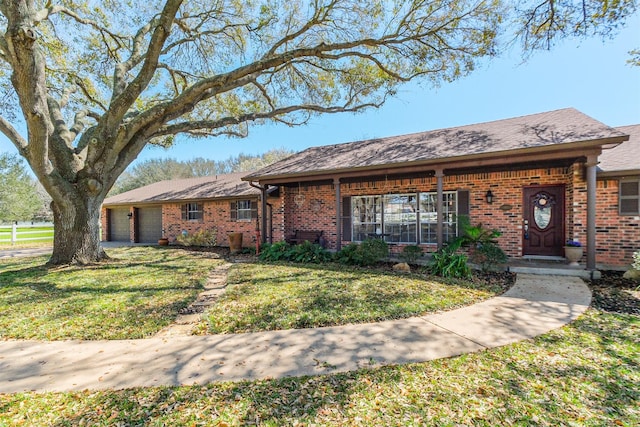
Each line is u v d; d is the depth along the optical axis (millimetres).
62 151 8109
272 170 10695
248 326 3973
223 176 17484
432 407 2295
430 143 8727
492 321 4000
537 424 2096
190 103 8047
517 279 6270
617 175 6770
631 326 3748
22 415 2279
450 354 3113
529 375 2695
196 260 9523
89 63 10492
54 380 2754
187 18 9352
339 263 8500
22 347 3439
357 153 9969
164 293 5508
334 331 3768
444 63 8258
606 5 5879
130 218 16656
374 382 2637
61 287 5902
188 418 2219
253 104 12023
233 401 2410
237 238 11516
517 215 8320
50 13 7648
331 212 11133
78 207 8289
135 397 2482
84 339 3646
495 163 6859
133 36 10453
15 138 7336
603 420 2123
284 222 11781
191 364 3008
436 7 7270
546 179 8031
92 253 8625
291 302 4883
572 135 6277
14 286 5973
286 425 2139
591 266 6273
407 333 3664
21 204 18781
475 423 2119
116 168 8500
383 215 10297
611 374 2689
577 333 3561
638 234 6738
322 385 2607
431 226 9500
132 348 3389
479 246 7387
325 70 10125
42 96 6434
